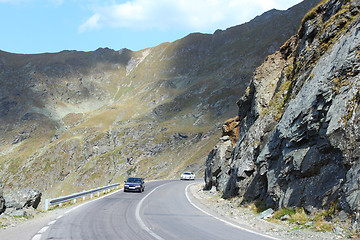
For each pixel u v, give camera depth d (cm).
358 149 934
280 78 2103
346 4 1532
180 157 17675
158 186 3641
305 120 1219
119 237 841
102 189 2633
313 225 925
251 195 1598
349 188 902
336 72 1181
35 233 882
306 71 1552
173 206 1752
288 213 1104
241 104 2630
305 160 1138
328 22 1592
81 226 1020
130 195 2439
